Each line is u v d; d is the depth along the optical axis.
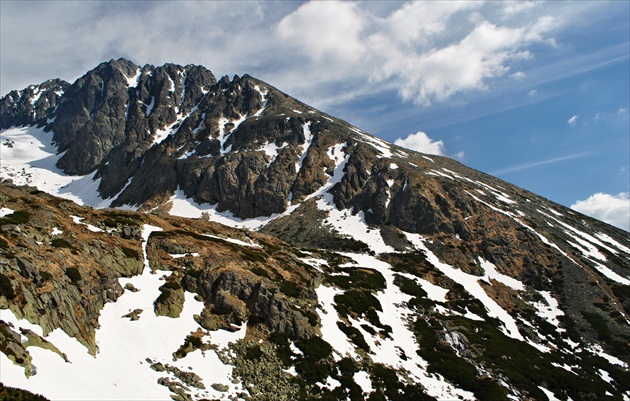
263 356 47.56
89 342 37.94
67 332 36.56
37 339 32.16
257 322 52.97
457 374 58.28
